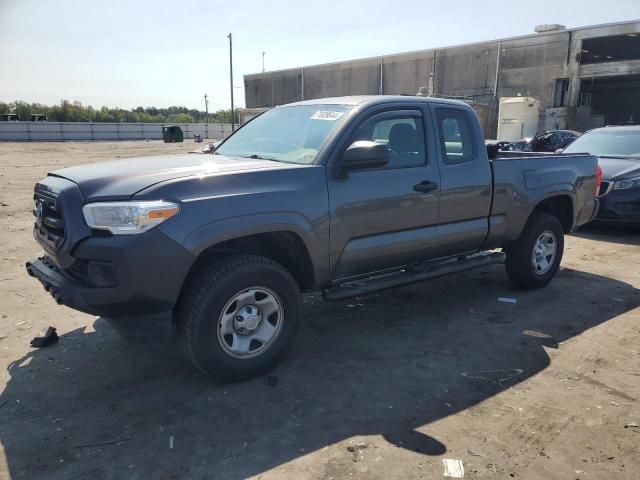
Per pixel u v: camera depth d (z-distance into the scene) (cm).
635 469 279
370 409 337
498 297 557
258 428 316
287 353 389
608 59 4484
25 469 278
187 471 277
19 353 413
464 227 490
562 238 590
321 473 274
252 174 362
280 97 6128
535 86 3994
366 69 5150
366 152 376
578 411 335
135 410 335
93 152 3753
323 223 387
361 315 505
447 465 280
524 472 276
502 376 382
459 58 4434
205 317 344
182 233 326
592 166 620
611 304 536
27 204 1143
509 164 523
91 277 326
